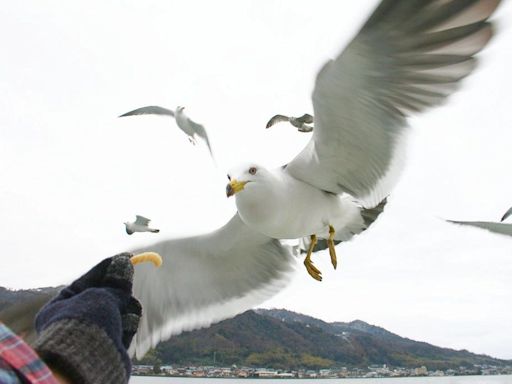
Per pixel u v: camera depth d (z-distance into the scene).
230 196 0.94
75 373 0.26
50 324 0.28
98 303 0.28
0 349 0.22
